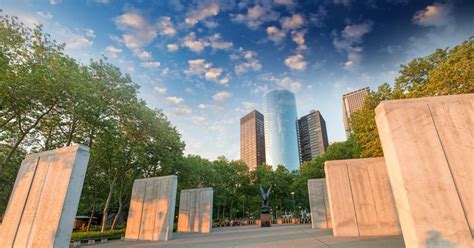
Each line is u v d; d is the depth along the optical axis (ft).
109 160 75.41
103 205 110.01
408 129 23.09
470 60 39.34
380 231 41.88
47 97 45.60
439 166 21.39
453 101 23.36
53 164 37.55
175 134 86.43
